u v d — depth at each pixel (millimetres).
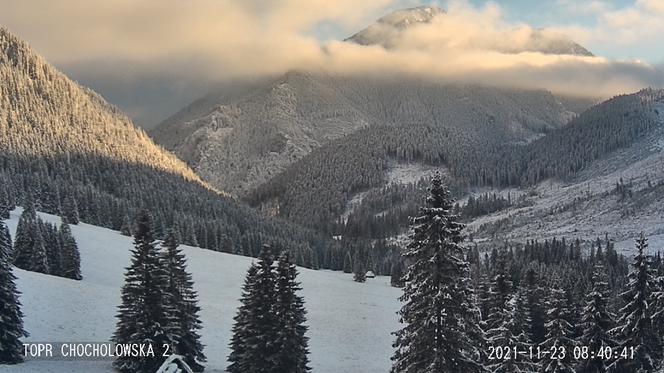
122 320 45812
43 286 68938
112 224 147375
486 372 29656
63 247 90375
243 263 129125
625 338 40000
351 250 195750
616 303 53531
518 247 182000
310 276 134375
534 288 59312
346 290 118250
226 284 106688
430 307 28375
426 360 28750
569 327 42562
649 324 38781
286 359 42625
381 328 83375
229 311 80750
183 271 49438
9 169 173375
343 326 82312
